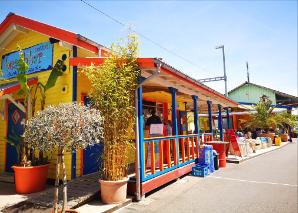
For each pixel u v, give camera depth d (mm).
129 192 6453
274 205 6055
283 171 10531
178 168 8492
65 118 4621
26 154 7121
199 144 10547
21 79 7023
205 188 7617
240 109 28031
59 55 8070
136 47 6223
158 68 6125
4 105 8922
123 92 6023
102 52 8234
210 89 10898
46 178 7094
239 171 10508
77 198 5762
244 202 6273
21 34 9391
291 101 39000
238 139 15555
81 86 7746
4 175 8422
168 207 5840
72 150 4949
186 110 15133
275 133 26109
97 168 8117
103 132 5523
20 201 5844
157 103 11820
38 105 8273
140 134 6445
